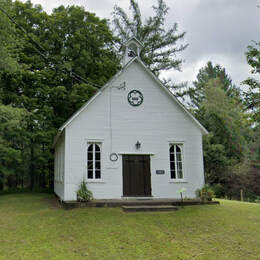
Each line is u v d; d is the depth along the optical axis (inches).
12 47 767.1
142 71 608.4
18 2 951.6
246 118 537.6
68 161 537.0
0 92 848.9
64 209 495.5
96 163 561.0
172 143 595.5
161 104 604.4
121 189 555.2
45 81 929.5
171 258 278.4
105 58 989.2
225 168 1176.2
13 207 588.4
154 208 474.9
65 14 966.4
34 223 417.7
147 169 575.8
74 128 551.5
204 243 322.7
